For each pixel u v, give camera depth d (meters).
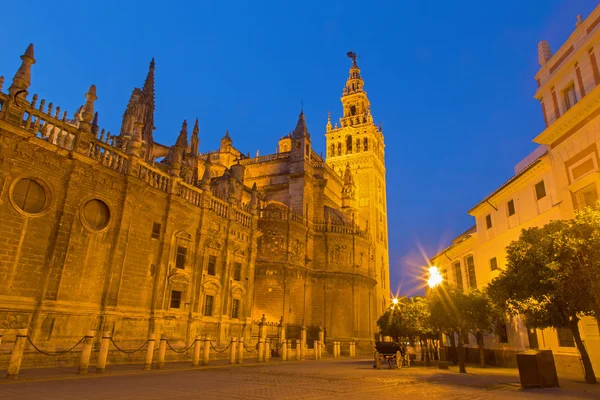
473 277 37.25
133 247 24.06
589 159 21.30
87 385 13.27
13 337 17.80
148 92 43.28
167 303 25.91
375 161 84.88
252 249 36.22
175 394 11.74
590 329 20.52
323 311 49.75
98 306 21.66
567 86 23.64
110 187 23.20
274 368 23.47
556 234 15.82
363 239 55.62
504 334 30.27
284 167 59.34
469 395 12.76
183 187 28.78
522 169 29.77
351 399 11.44
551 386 14.99
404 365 29.27
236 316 33.41
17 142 18.95
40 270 19.36
